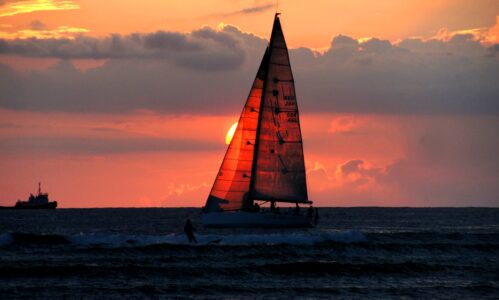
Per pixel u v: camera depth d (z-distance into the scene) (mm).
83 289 175125
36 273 192000
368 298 170750
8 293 169625
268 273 199750
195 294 172875
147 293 172375
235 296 171500
